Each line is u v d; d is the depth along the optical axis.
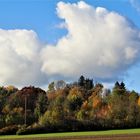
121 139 85.88
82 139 90.00
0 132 125.88
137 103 167.88
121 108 153.75
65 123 129.62
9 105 177.88
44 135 108.81
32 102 185.00
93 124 132.75
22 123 154.00
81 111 158.50
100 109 169.25
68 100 179.88
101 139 88.06
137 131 116.19
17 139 95.50
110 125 137.00
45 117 138.12
